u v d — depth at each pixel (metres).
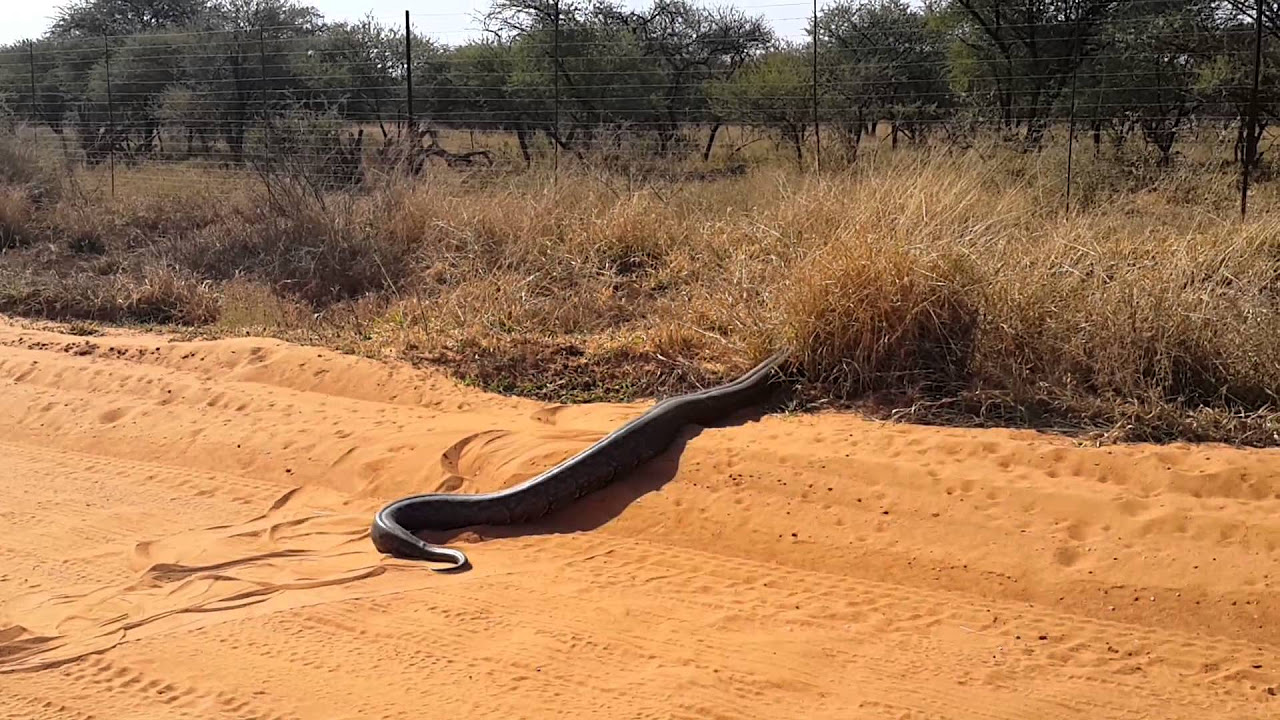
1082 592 5.57
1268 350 7.48
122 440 8.54
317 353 9.63
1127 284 7.94
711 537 6.46
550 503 6.84
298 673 4.98
